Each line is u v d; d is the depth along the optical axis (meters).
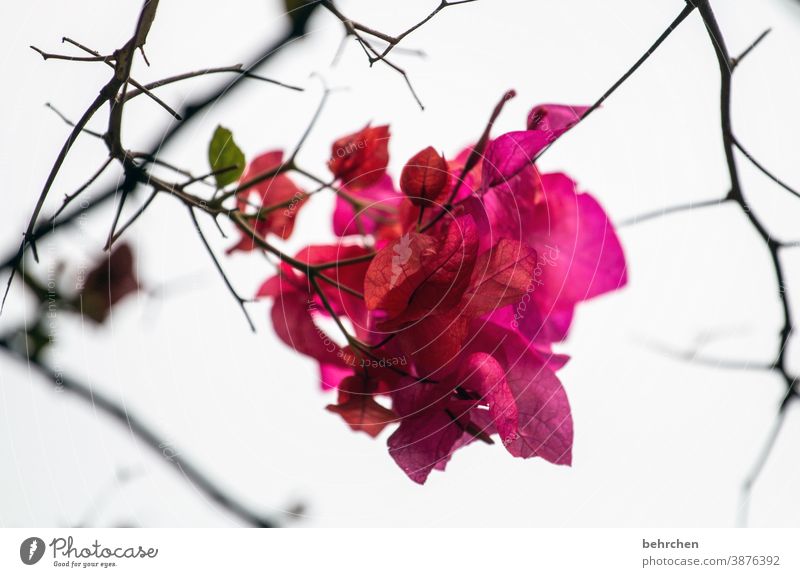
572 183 0.75
